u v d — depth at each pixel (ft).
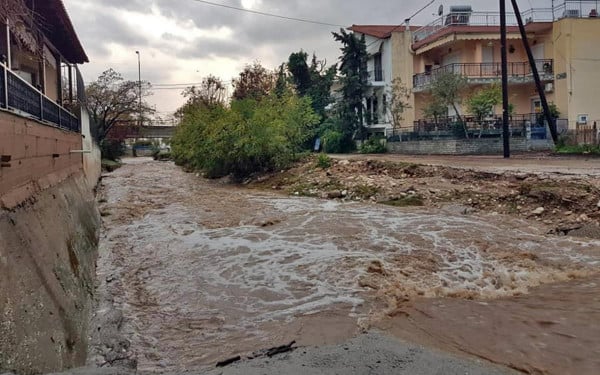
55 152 29.22
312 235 32.42
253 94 120.88
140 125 152.05
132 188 71.41
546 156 67.77
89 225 32.32
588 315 16.61
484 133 85.56
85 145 57.98
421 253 26.53
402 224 34.32
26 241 15.43
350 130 109.91
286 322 17.58
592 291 19.47
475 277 22.34
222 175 83.87
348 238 30.86
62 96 64.54
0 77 18.07
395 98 101.35
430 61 112.16
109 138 141.79
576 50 93.91
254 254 28.09
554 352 13.75
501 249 26.73
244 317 18.44
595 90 94.68
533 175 39.73
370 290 20.79
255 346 15.40
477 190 40.57
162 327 17.69
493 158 66.33
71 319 15.56
